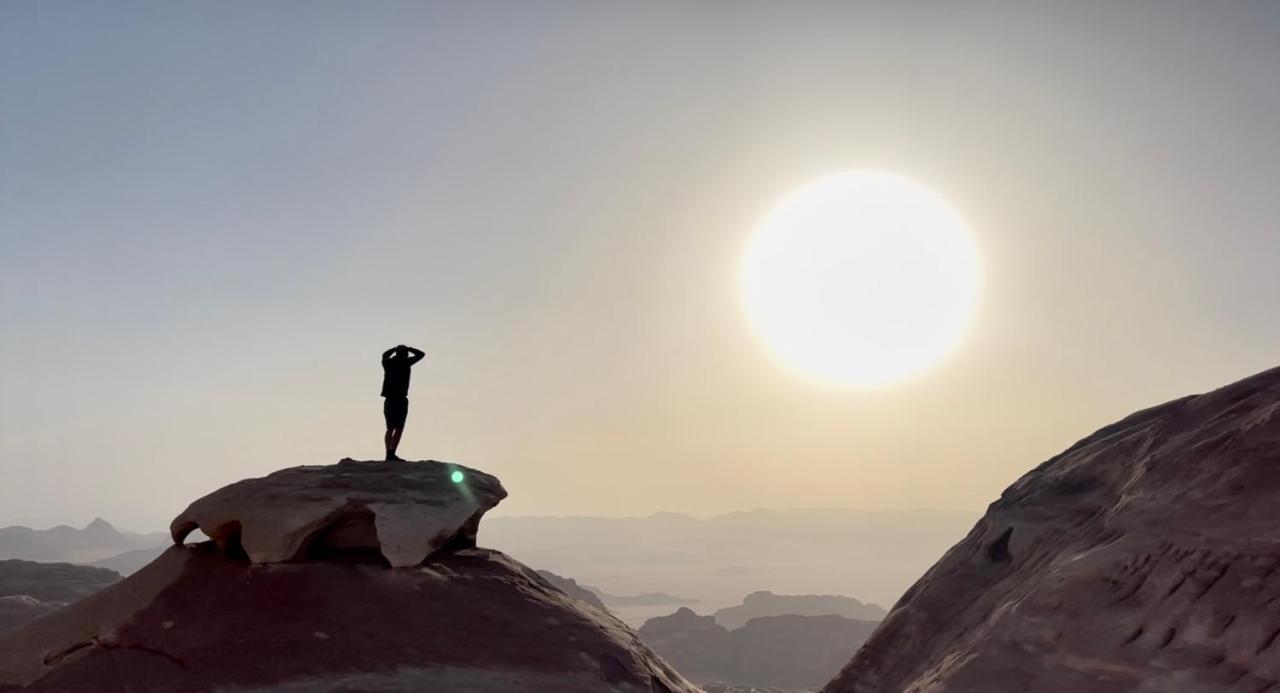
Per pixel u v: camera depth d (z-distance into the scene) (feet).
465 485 71.26
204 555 66.90
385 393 77.20
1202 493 53.93
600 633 64.18
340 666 54.80
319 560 64.34
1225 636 44.57
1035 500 74.33
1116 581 52.49
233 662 54.85
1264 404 59.62
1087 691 47.11
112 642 57.93
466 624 60.23
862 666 75.72
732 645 501.15
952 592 74.59
